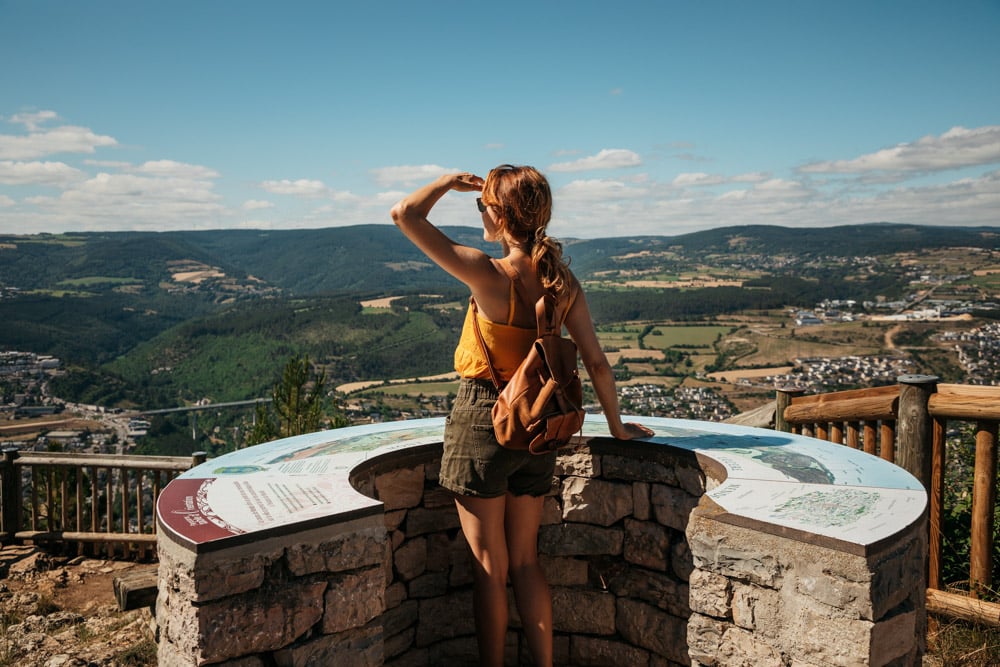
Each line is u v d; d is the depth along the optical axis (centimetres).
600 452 275
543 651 226
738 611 181
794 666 169
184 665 166
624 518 269
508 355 207
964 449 398
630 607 265
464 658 279
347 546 185
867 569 155
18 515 594
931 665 290
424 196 200
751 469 226
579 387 203
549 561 282
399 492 263
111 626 433
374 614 190
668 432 288
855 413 369
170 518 179
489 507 216
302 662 177
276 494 201
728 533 182
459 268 199
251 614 168
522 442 198
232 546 164
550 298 205
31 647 393
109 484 581
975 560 314
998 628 296
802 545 167
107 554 580
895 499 192
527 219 209
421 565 272
